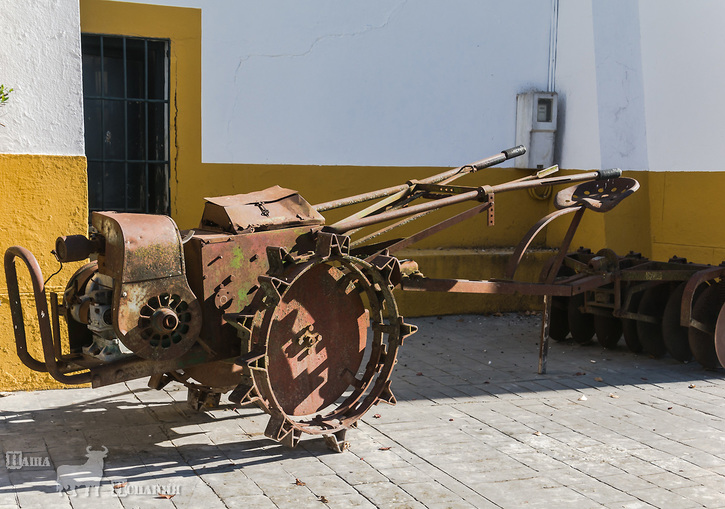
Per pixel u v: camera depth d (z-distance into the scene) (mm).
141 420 4863
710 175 7809
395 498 3777
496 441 4625
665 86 8352
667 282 6867
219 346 4355
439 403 5379
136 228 3953
